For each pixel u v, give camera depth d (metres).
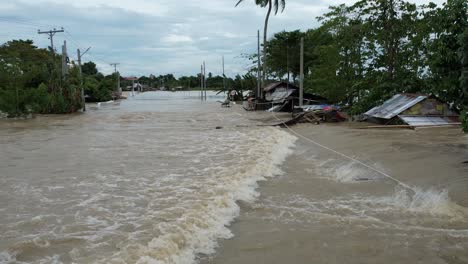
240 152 14.72
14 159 13.92
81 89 42.91
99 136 20.75
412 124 19.81
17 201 8.73
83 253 5.95
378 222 7.30
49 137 20.34
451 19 13.29
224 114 36.56
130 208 8.09
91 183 10.29
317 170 11.77
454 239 6.50
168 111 41.88
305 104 34.38
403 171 10.92
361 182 10.18
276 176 10.98
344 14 31.33
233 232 6.86
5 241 6.45
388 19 25.69
